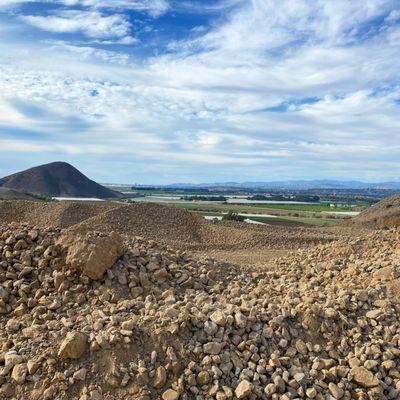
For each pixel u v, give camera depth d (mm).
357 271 8969
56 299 7121
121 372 5254
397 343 6367
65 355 5352
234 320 6137
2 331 6402
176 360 5445
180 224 20125
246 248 17547
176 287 8102
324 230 23000
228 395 5168
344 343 6238
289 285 8625
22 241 8211
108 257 7734
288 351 5949
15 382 5250
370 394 5547
